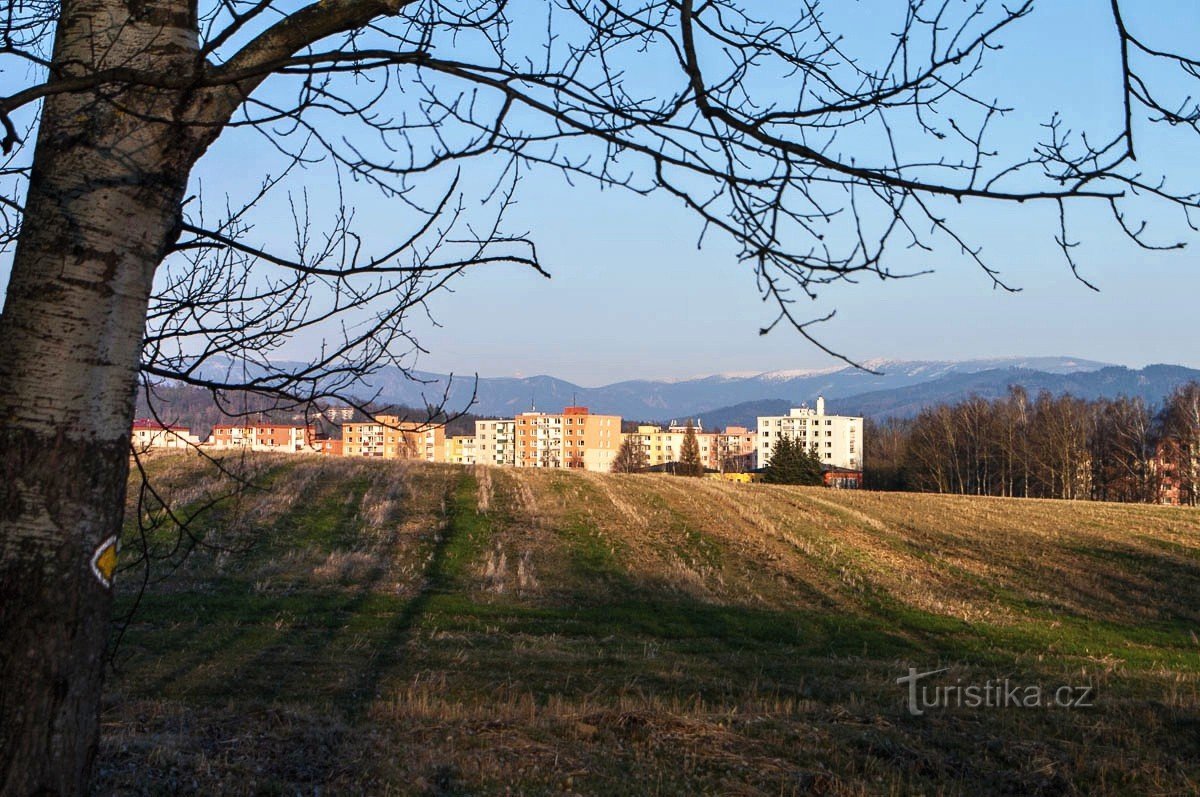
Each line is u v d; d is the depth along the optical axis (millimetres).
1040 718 11742
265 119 3275
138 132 3256
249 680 13828
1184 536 37688
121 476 3271
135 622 17656
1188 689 13688
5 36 3166
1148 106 3273
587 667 15305
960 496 52312
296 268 3896
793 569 29391
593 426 151625
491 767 8914
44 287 3111
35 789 2963
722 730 10555
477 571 26531
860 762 9812
